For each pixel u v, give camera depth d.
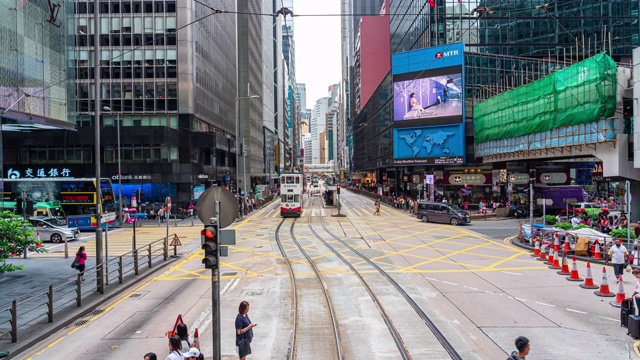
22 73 19.97
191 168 55.22
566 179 50.41
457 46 57.62
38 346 11.13
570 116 33.69
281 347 10.64
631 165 29.45
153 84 55.47
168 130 52.41
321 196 89.69
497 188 49.19
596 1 62.69
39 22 21.25
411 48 72.75
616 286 16.23
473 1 62.00
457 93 57.53
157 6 55.72
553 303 14.20
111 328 12.41
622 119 29.66
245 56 98.12
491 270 19.41
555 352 10.16
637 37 62.78
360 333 11.47
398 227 37.00
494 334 11.35
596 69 30.41
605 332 11.50
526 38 62.28
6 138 50.31
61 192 39.56
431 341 10.87
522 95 41.59
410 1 73.12
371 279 17.78
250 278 18.42
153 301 15.20
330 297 15.07
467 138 58.16
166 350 10.68
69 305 14.43
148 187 54.16
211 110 67.69
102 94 55.25
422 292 15.68
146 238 32.97
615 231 22.33
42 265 22.06
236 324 9.41
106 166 51.94
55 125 22.64
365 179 129.88
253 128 102.06
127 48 55.47
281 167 166.38
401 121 61.81
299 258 22.95
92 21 55.75
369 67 115.06
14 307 11.23
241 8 98.62
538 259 21.84
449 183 59.78
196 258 24.19
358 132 134.12
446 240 29.02
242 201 54.81
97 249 17.39
